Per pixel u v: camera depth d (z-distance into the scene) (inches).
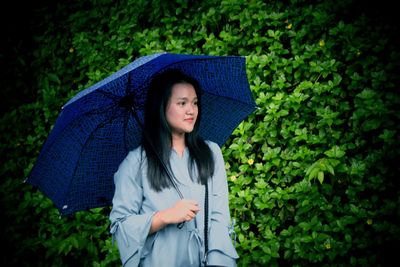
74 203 75.5
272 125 113.6
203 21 124.9
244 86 81.4
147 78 73.7
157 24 135.3
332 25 114.3
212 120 83.0
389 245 102.1
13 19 154.6
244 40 120.9
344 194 108.7
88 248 124.1
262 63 115.0
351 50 108.0
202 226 68.7
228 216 72.4
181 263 68.0
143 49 128.9
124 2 140.9
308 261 109.0
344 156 105.7
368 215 101.8
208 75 77.7
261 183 111.0
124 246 65.7
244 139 114.1
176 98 69.0
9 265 138.1
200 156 71.8
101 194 78.1
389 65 105.2
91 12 142.9
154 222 64.3
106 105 73.2
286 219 113.0
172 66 74.4
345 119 110.3
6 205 138.2
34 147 139.8
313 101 111.7
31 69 150.3
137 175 69.7
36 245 132.7
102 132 74.6
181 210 63.3
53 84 144.9
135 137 78.4
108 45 138.0
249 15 119.5
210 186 71.7
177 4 132.9
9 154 142.3
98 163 75.7
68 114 65.9
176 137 72.9
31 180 70.2
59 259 129.8
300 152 108.7
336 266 104.0
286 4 122.1
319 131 109.1
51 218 130.4
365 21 110.3
